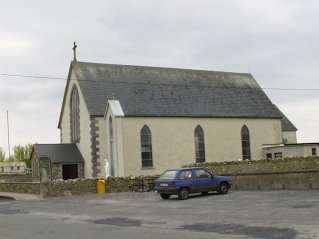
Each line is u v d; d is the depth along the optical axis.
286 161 35.31
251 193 27.62
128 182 37.50
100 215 20.98
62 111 53.81
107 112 45.19
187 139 50.41
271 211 18.16
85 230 15.85
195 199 26.52
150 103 49.94
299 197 22.75
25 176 57.94
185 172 27.80
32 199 33.19
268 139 56.22
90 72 50.41
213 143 52.16
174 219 17.98
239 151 53.75
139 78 52.66
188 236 13.43
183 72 56.72
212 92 55.78
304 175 27.44
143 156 47.53
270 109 57.81
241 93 58.00
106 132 46.53
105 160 42.88
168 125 49.50
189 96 53.50
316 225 14.10
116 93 49.44
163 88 52.84
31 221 19.64
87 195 34.53
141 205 24.88
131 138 46.97
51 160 46.44
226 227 14.91
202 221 16.83
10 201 32.59
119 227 16.33
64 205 27.47
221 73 59.94
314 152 49.47
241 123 54.56
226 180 29.30
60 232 15.62
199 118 51.66
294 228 13.76
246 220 16.25
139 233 14.51
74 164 48.00
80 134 48.78
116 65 52.78
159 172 48.03
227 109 54.44
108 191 36.53
